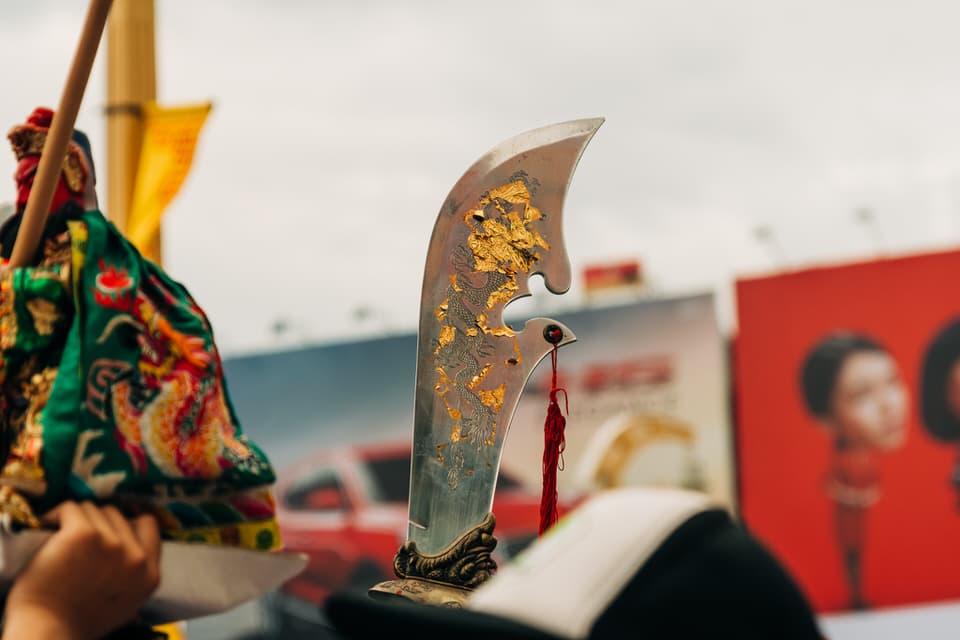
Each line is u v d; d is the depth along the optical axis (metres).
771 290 17.64
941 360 16.73
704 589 1.10
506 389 2.58
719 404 17.83
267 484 2.20
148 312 2.13
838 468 17.12
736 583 1.11
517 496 18.38
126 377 2.08
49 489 1.95
